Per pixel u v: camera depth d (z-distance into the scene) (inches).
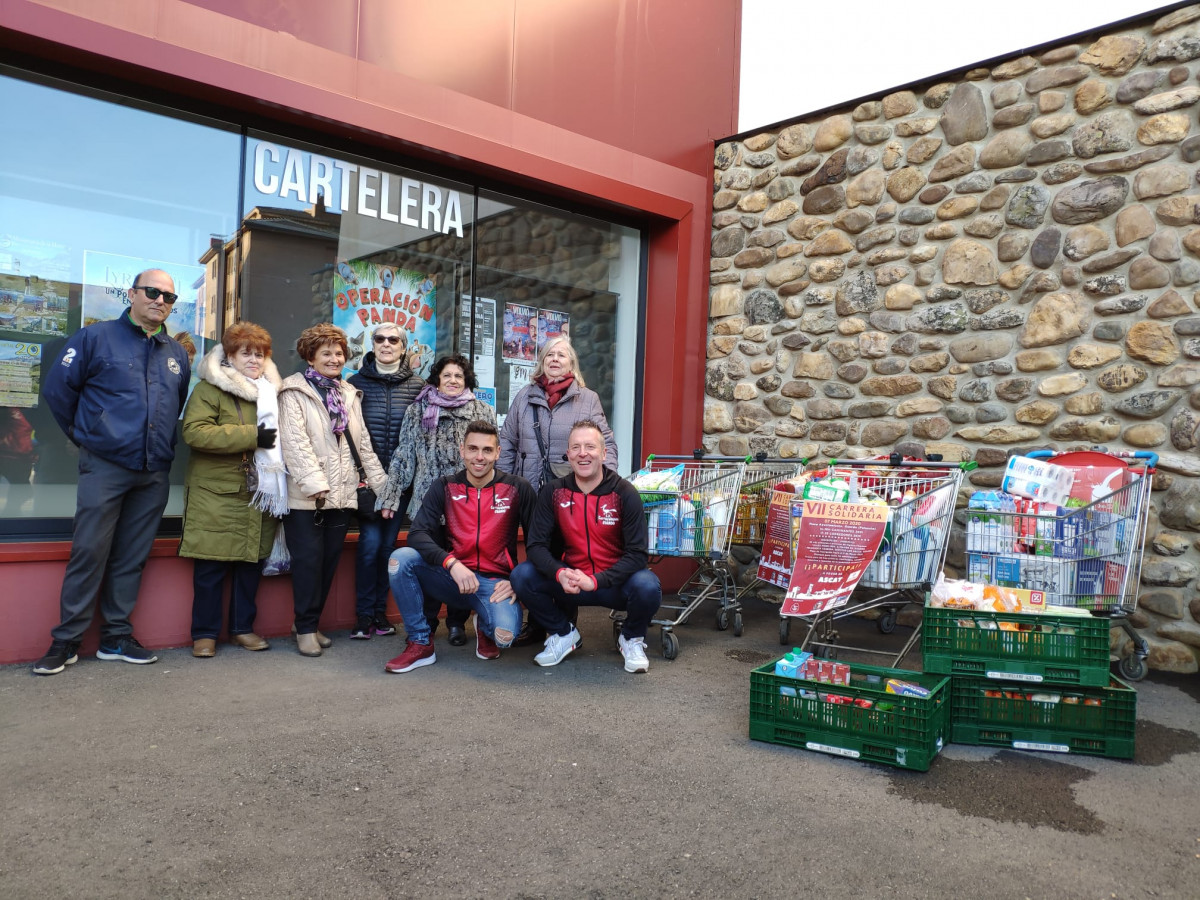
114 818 101.1
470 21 223.3
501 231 243.6
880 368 238.4
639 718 144.8
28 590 166.4
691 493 193.9
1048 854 98.1
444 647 193.0
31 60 166.9
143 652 171.5
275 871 89.9
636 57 262.7
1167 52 191.0
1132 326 193.5
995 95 219.0
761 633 218.4
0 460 169.0
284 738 129.8
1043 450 188.1
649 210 264.7
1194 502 182.9
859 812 108.9
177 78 175.2
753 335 270.7
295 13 192.1
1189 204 186.2
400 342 205.2
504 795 111.0
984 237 219.5
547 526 175.0
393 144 211.6
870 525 166.9
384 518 198.1
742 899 86.5
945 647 138.8
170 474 188.9
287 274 203.3
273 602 197.9
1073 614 134.3
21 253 169.6
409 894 86.0
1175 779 122.6
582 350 266.2
